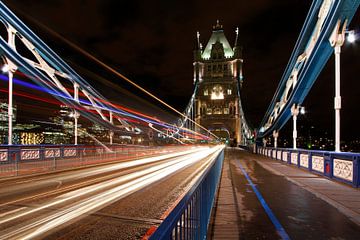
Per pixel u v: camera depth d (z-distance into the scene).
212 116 105.06
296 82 16.92
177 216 2.01
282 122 23.94
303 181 9.28
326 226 4.62
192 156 26.58
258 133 35.25
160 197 6.93
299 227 4.59
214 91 108.69
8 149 14.81
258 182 9.27
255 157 24.58
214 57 116.38
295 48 17.16
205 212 3.96
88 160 17.97
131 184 8.92
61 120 97.81
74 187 8.29
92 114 28.69
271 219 5.02
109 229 4.57
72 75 26.03
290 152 15.89
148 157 23.97
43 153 16.89
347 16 9.86
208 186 4.61
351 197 6.65
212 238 4.12
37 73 20.30
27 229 4.55
